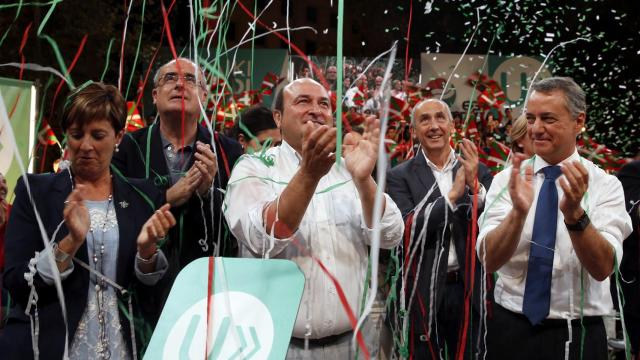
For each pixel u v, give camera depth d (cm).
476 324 289
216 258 168
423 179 326
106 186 222
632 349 335
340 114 159
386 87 143
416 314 304
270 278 165
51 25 694
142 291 220
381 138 139
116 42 713
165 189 270
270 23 1008
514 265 242
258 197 216
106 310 208
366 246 225
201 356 159
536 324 234
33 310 203
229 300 163
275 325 159
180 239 255
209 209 262
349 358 211
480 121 620
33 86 385
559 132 236
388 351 306
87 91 217
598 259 218
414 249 280
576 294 233
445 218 298
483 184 327
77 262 206
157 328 162
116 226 216
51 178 219
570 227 215
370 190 208
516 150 354
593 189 239
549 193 239
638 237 335
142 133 286
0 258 259
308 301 207
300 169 191
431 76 765
